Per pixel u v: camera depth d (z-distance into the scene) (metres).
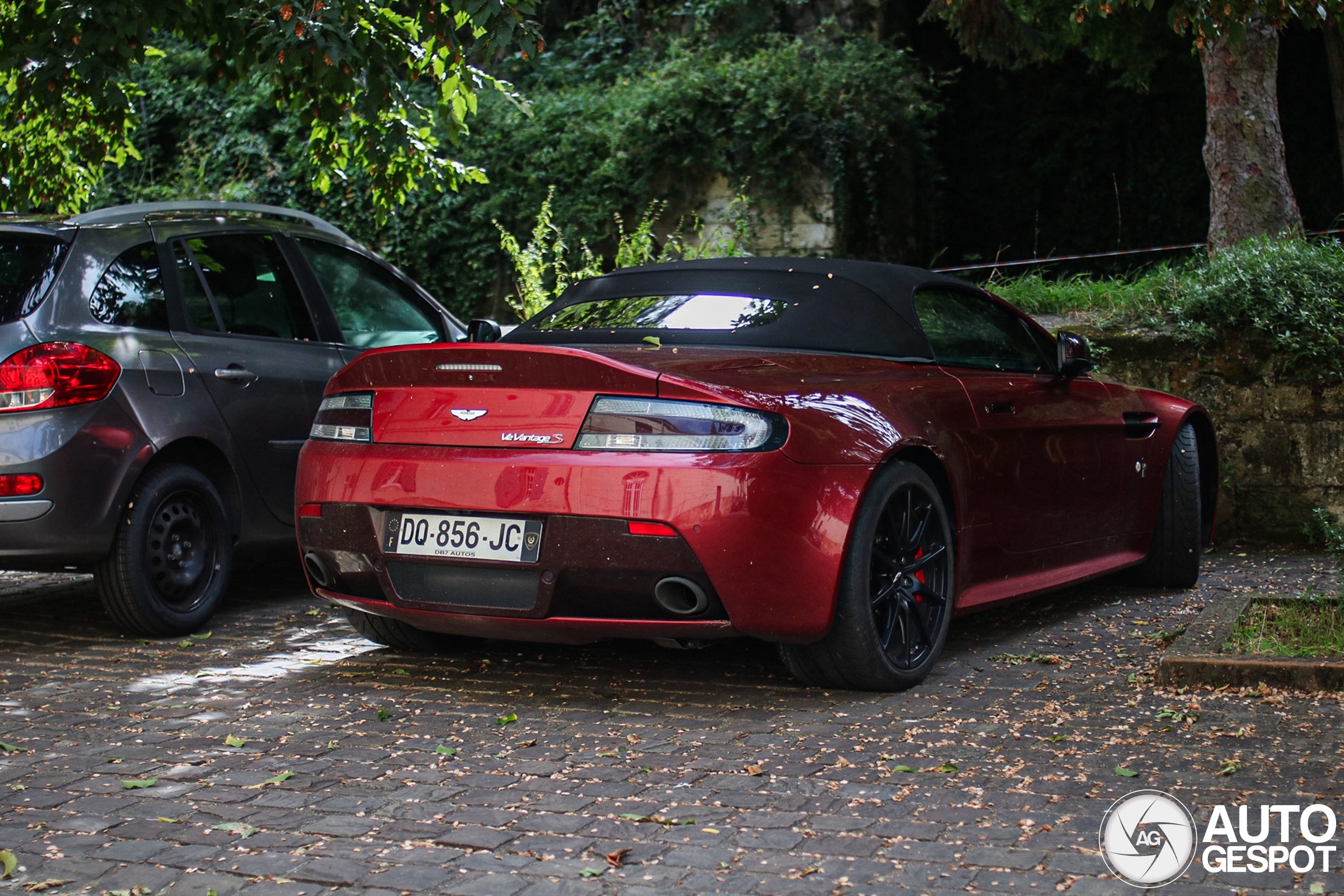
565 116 15.53
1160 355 7.31
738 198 14.27
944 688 4.03
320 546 4.11
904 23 17.47
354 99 6.81
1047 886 2.47
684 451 3.60
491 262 15.59
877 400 4.01
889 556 3.97
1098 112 18.31
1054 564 4.94
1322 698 3.74
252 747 3.52
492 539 3.77
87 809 3.01
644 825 2.84
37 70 5.75
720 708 3.85
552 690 4.12
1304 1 6.74
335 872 2.61
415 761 3.36
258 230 5.77
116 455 4.79
